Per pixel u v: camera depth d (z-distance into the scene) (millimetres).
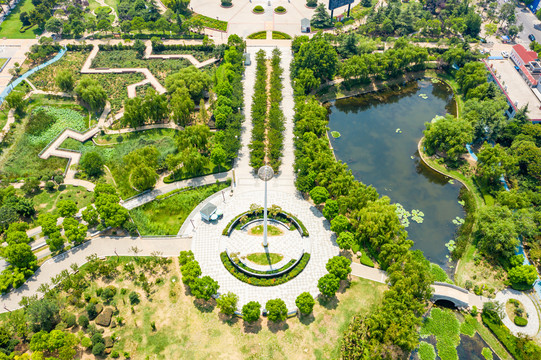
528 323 101625
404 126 170250
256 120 157500
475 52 195000
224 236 120938
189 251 111812
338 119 174625
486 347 98312
